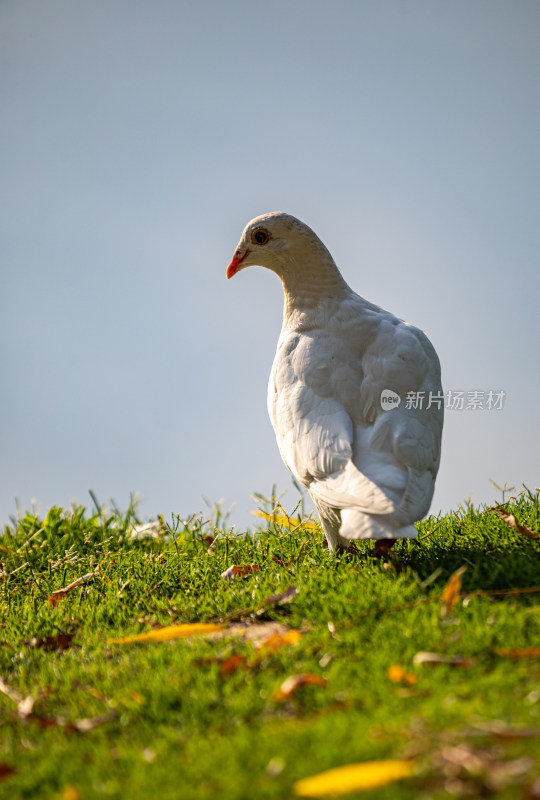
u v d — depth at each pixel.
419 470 7.67
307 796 4.44
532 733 4.70
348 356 8.48
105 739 5.61
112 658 7.19
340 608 7.10
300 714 5.52
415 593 7.27
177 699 5.97
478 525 9.46
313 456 7.87
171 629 7.20
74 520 12.57
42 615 8.55
